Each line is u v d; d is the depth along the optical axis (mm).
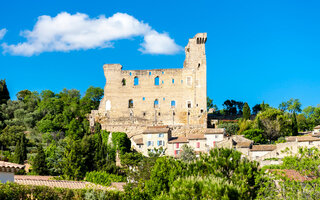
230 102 198750
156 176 64562
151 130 122375
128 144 121062
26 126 148500
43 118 147250
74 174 94562
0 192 51031
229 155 57531
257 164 56750
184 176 57562
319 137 117125
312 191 53000
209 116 172000
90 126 139375
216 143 113125
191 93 147250
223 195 47531
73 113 151125
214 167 56188
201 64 149125
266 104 189000
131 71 150375
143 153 119688
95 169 101562
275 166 83000
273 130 129000
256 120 138375
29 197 55500
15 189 53406
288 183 55031
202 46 151000
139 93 148750
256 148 107062
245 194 50656
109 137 125875
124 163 105438
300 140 105812
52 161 102875
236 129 136250
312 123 155750
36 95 173875
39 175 96500
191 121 145250
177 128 135250
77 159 97000
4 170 54688
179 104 146875
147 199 63344
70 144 103500
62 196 59594
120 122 146375
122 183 83312
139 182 68500
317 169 59125
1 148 126812
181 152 111500
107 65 151250
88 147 103438
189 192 49156
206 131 123188
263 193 54375
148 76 149625
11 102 168875
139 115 147125
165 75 149125
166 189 63312
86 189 63219
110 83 150125
